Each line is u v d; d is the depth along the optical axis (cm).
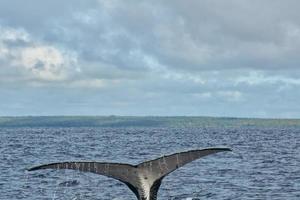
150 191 2028
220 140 16100
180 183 4788
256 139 16738
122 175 2038
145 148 11919
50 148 11981
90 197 4028
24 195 4181
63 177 5288
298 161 7544
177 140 16275
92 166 2022
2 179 5212
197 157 2016
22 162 7812
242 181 4981
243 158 8081
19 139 17800
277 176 5456
